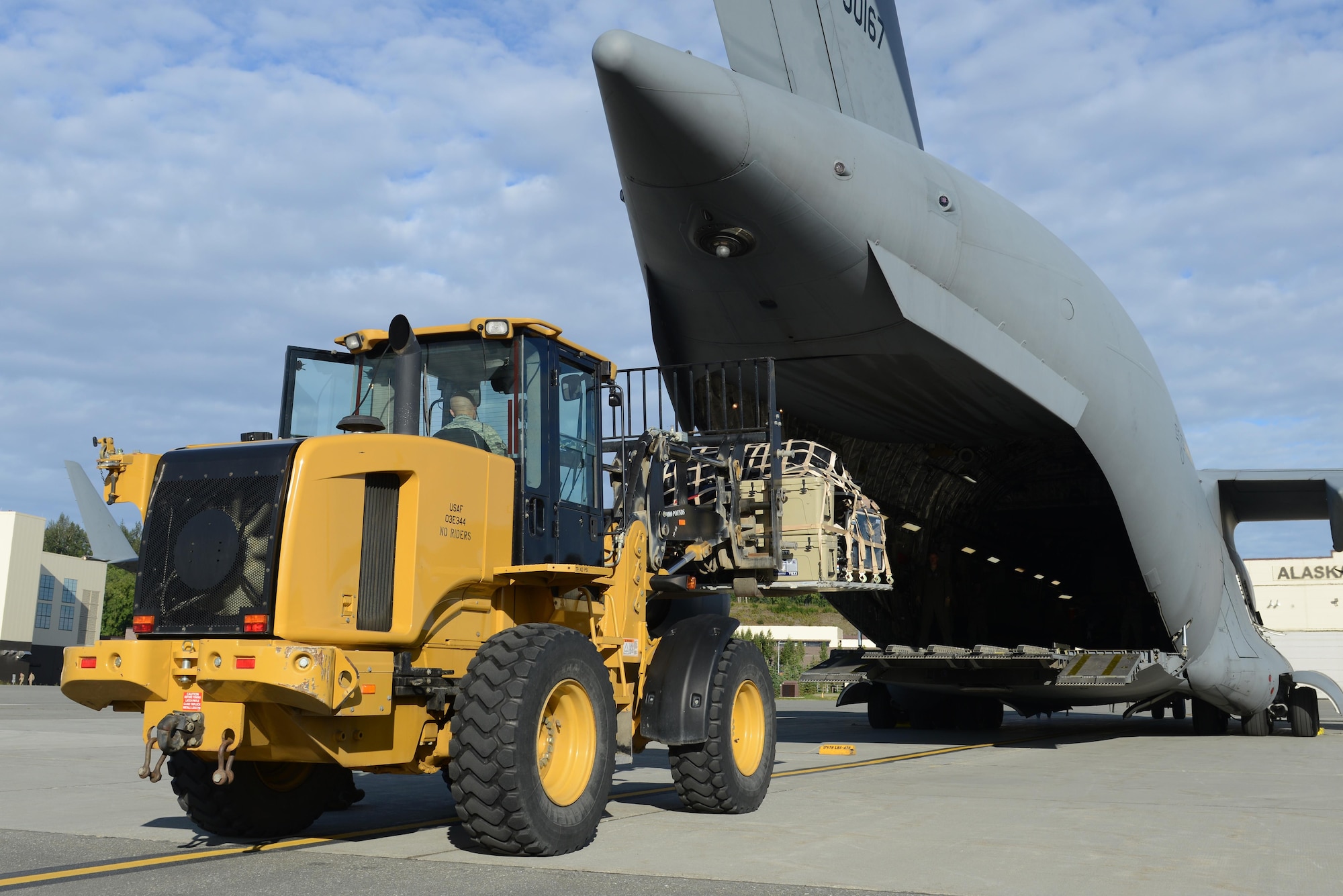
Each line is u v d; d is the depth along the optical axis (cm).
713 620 645
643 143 771
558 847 479
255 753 474
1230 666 1374
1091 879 435
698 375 1052
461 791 467
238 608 457
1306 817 625
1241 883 430
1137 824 590
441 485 510
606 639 589
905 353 983
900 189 898
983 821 596
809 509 791
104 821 600
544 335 586
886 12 1086
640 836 536
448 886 407
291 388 600
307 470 463
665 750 1109
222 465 480
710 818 603
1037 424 1131
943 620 1400
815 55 973
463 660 532
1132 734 1521
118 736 1272
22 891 396
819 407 1109
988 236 988
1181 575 1244
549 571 525
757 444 805
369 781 812
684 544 702
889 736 1427
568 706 519
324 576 464
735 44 902
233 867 449
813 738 1367
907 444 1218
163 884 411
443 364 589
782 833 546
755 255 880
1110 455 1129
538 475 570
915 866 456
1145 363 1180
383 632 481
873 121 1029
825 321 952
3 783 795
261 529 461
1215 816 628
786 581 774
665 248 889
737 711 652
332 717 460
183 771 524
